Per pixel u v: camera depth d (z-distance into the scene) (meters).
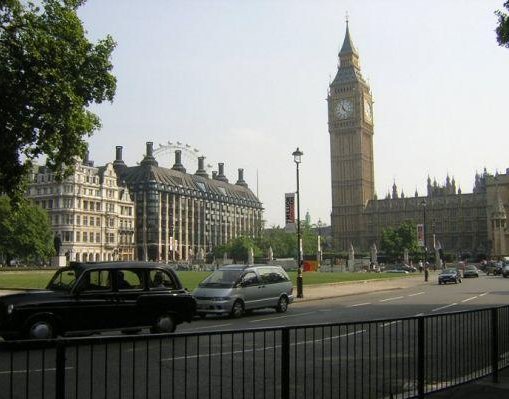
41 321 14.41
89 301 15.17
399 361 10.55
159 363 6.55
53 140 23.86
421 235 69.88
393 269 106.00
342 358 11.04
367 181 196.50
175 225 182.50
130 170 178.25
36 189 137.50
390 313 24.31
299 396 8.84
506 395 8.95
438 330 9.31
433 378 9.95
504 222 159.50
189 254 174.00
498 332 10.62
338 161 193.88
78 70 24.16
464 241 184.50
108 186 146.88
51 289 15.59
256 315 24.56
